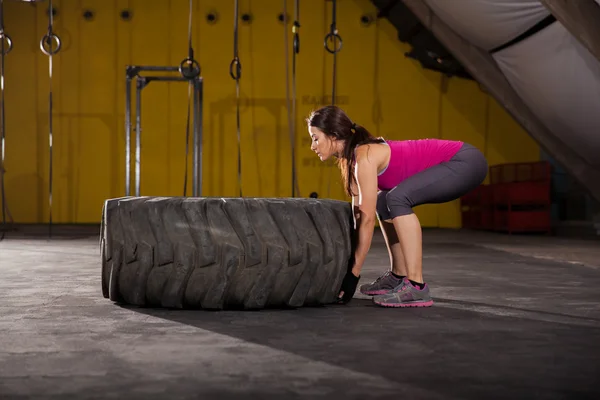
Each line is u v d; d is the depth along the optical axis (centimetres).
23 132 958
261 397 139
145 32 973
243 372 158
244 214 245
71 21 965
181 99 967
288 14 980
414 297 254
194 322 221
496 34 634
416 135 983
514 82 700
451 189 257
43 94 961
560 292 298
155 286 245
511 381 152
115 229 249
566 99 637
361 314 237
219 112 973
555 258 475
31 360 168
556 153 753
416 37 903
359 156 251
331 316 233
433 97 980
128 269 247
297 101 979
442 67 937
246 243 242
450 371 160
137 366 163
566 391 144
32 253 496
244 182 972
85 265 411
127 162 730
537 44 595
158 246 243
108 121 966
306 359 171
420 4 728
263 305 245
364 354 177
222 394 141
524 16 573
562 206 916
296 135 976
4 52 597
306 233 248
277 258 243
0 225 895
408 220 255
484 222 874
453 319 228
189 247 241
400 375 156
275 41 979
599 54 514
